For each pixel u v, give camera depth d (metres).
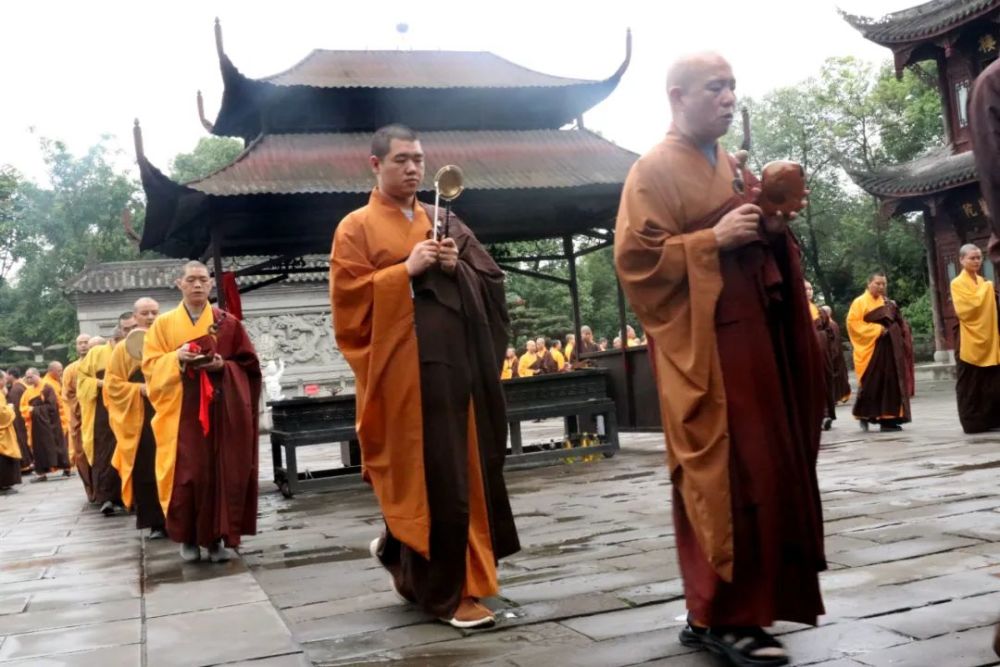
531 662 3.35
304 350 28.86
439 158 10.91
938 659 3.05
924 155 26.45
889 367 11.83
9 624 4.70
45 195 49.88
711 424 3.07
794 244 3.22
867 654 3.15
